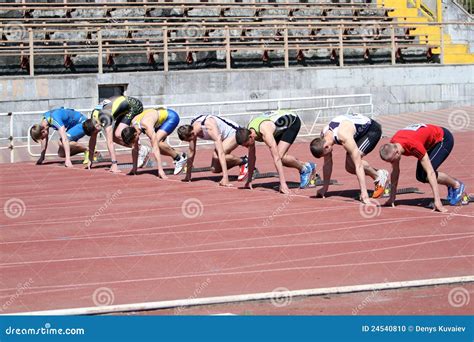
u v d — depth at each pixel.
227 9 58.72
